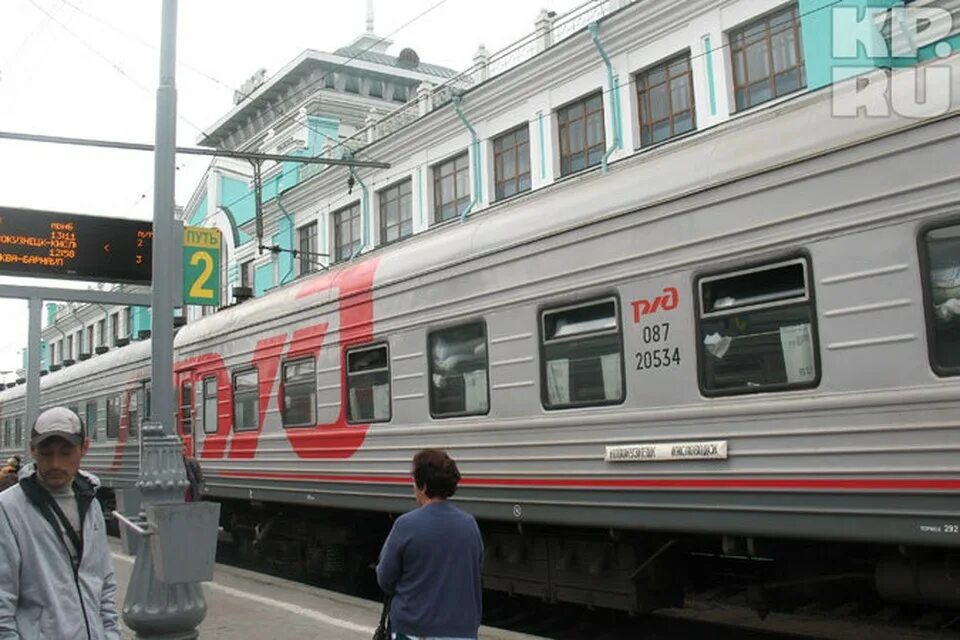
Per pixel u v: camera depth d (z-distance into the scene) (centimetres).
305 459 955
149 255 1093
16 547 296
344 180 2317
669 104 1510
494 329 728
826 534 502
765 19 1359
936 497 454
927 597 513
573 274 664
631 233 625
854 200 502
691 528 573
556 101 1714
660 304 601
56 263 1038
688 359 580
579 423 649
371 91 3152
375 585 1075
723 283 569
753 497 538
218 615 752
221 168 2978
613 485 622
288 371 1001
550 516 671
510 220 731
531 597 896
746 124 579
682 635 752
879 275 488
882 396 480
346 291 912
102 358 1689
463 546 368
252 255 2753
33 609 297
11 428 2205
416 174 2088
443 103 1964
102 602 319
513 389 706
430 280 799
